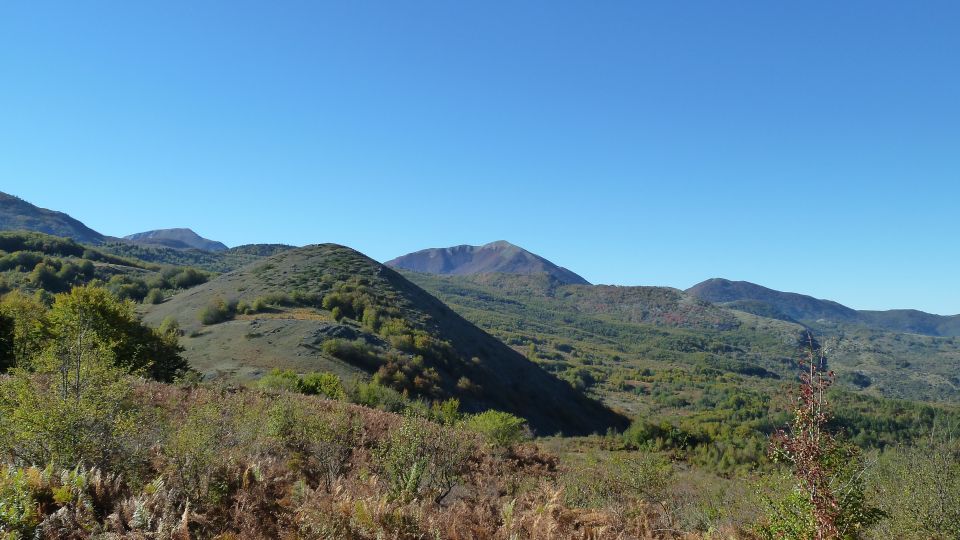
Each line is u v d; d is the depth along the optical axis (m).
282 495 9.24
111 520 6.87
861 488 7.44
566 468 20.12
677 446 39.62
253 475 9.46
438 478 13.13
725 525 11.28
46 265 91.12
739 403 111.31
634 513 12.01
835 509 7.01
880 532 10.09
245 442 12.48
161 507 7.54
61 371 9.64
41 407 8.76
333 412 18.19
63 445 8.57
